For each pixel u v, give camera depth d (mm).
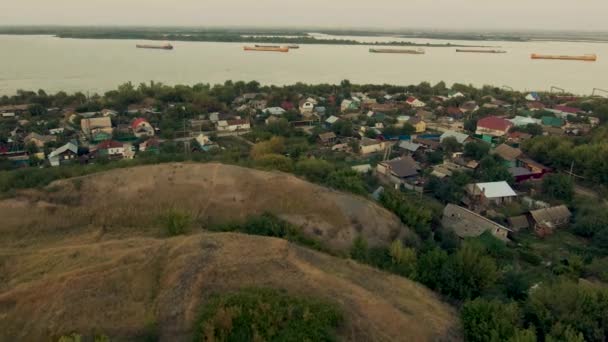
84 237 33875
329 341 19625
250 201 40219
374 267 31656
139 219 37438
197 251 25984
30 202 37719
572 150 59906
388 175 58719
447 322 24156
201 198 40125
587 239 43156
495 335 21734
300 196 40594
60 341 18469
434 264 30844
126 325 20703
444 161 64500
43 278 24672
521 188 54781
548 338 21922
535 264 37781
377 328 21656
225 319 19938
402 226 40875
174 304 21750
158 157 53281
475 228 42469
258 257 26141
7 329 21172
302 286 23750
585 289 25641
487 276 28906
